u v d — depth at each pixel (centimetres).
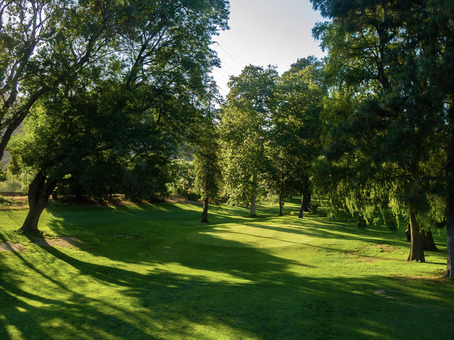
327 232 2811
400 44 1231
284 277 1433
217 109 2381
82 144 1723
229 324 767
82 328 765
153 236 2602
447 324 723
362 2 1175
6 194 4294
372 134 1229
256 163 3888
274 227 3075
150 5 1789
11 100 1620
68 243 2092
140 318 829
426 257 1977
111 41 1945
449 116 1095
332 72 1544
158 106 2038
